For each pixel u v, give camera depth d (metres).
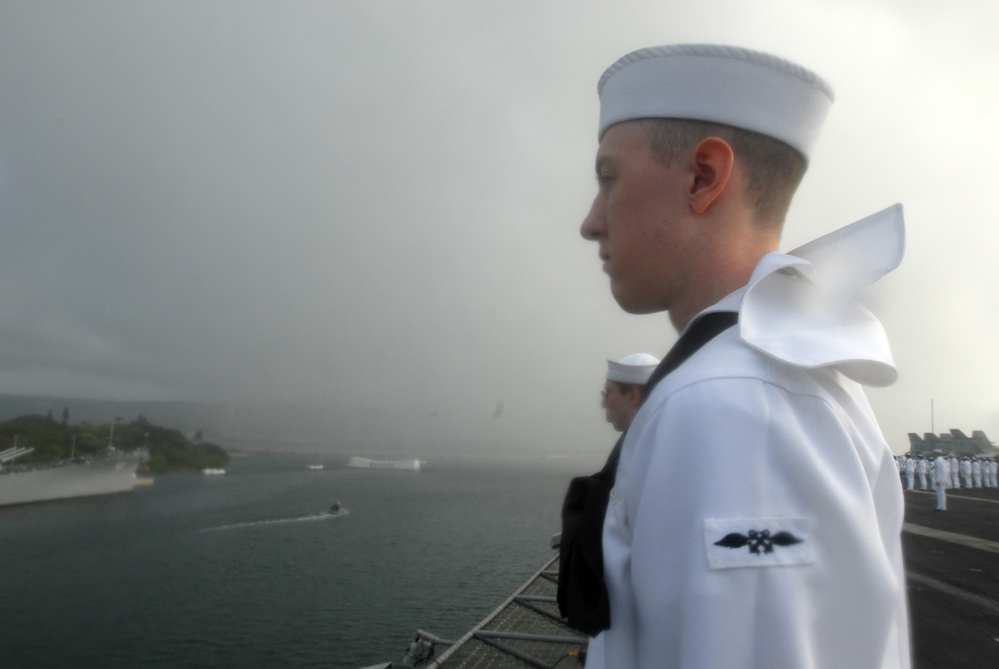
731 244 1.27
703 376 1.02
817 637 0.90
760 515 0.91
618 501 1.12
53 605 34.53
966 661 7.01
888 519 1.17
